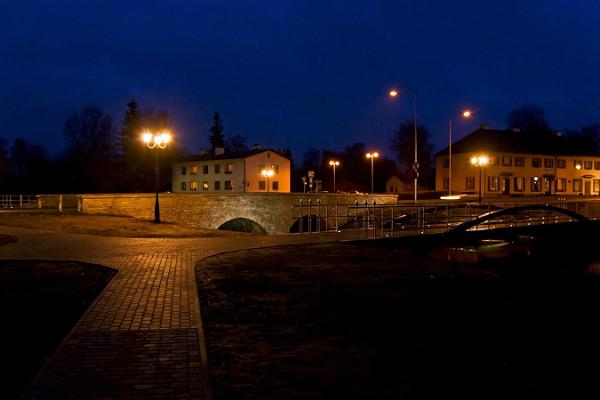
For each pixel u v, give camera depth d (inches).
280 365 278.5
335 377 265.4
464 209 1636.3
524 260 1147.3
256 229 1723.7
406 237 1018.7
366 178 4749.0
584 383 302.8
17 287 455.5
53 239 828.6
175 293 424.5
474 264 992.2
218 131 5014.8
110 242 797.9
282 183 3255.4
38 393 223.3
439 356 316.5
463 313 449.4
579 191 3152.1
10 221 1083.9
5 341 307.0
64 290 444.1
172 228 1048.2
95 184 3408.0
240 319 368.2
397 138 4121.6
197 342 295.3
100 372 247.8
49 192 3248.0
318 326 359.6
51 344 301.7
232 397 232.1
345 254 743.7
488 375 294.5
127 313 358.0
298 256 693.9
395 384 261.7
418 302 468.1
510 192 2878.9
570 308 570.6
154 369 252.5
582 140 4133.9
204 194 1489.9
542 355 354.0
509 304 533.3
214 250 717.3
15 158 3683.6
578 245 1418.6
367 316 396.8
